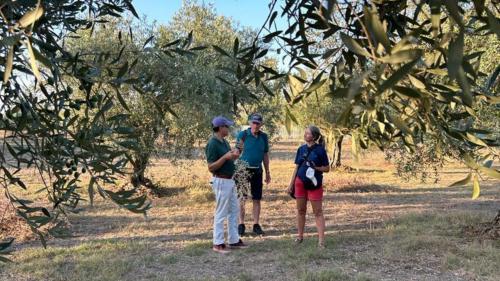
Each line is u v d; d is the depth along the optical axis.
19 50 1.01
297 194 6.05
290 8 1.06
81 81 1.38
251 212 8.97
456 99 0.89
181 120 9.02
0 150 1.45
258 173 6.75
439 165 6.73
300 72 1.09
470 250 5.54
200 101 8.23
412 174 7.43
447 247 5.73
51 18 1.36
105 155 1.43
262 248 5.91
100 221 7.93
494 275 4.79
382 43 0.61
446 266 5.08
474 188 0.99
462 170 17.00
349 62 0.98
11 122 1.45
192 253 5.70
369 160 20.91
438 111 1.05
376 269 5.07
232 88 1.39
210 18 10.68
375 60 0.64
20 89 1.30
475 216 7.54
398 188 12.84
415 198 10.95
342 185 12.91
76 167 1.44
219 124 5.70
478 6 0.64
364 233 6.62
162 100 1.75
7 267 5.13
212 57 7.00
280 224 7.74
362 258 5.34
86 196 9.55
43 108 1.47
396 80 0.59
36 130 1.33
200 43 9.72
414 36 0.64
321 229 5.89
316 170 5.85
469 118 1.09
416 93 0.69
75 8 1.44
